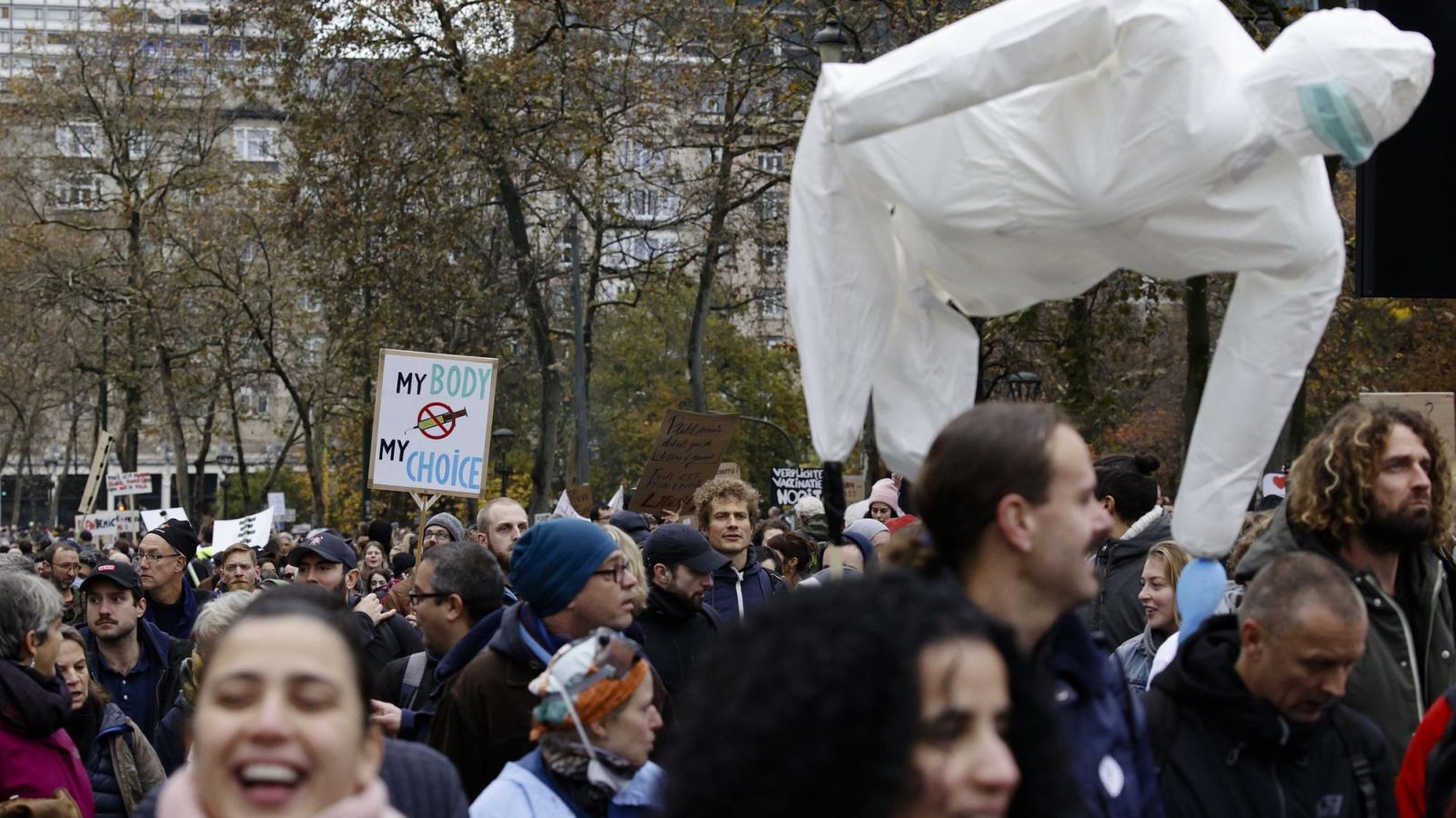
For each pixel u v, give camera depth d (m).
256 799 2.50
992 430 2.82
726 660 2.11
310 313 42.22
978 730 2.09
